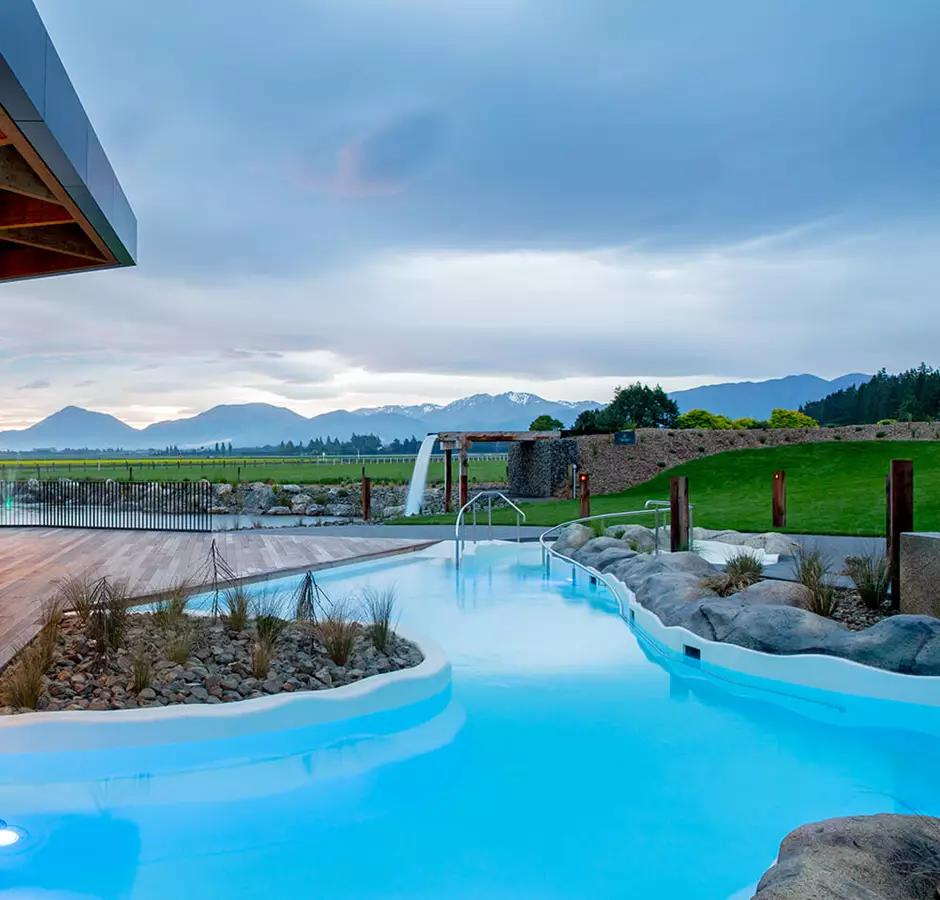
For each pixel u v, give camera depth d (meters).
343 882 3.65
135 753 5.00
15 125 5.45
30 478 39.03
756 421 51.25
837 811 4.44
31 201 8.29
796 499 24.08
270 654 6.38
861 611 8.00
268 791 4.71
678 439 35.94
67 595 7.94
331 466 70.75
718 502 24.44
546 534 16.08
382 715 5.84
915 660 6.10
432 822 4.30
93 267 10.04
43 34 5.42
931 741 5.62
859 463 32.28
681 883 3.64
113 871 3.71
